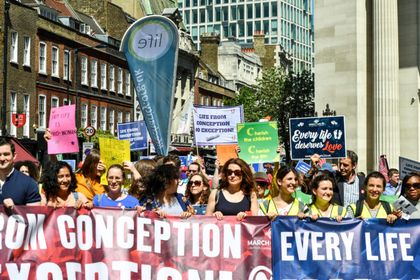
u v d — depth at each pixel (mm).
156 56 16422
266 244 9672
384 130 32094
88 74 57625
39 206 9312
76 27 60156
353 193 13117
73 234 9391
